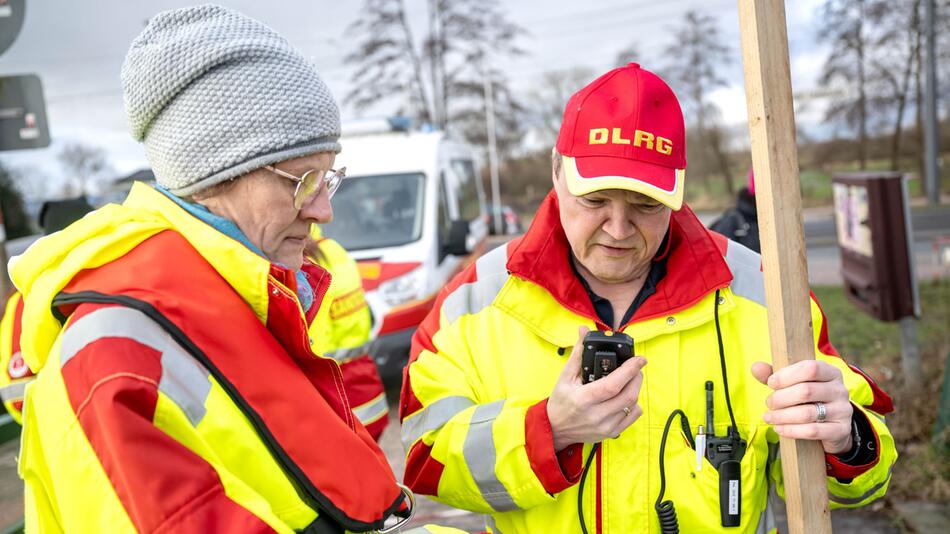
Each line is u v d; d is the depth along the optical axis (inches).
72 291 44.1
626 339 56.3
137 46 47.6
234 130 46.2
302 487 46.4
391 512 50.8
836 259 599.5
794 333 55.0
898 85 1210.6
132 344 41.5
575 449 60.2
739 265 67.6
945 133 1304.1
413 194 271.7
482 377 67.1
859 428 60.1
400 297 243.3
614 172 57.5
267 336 48.3
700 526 61.7
